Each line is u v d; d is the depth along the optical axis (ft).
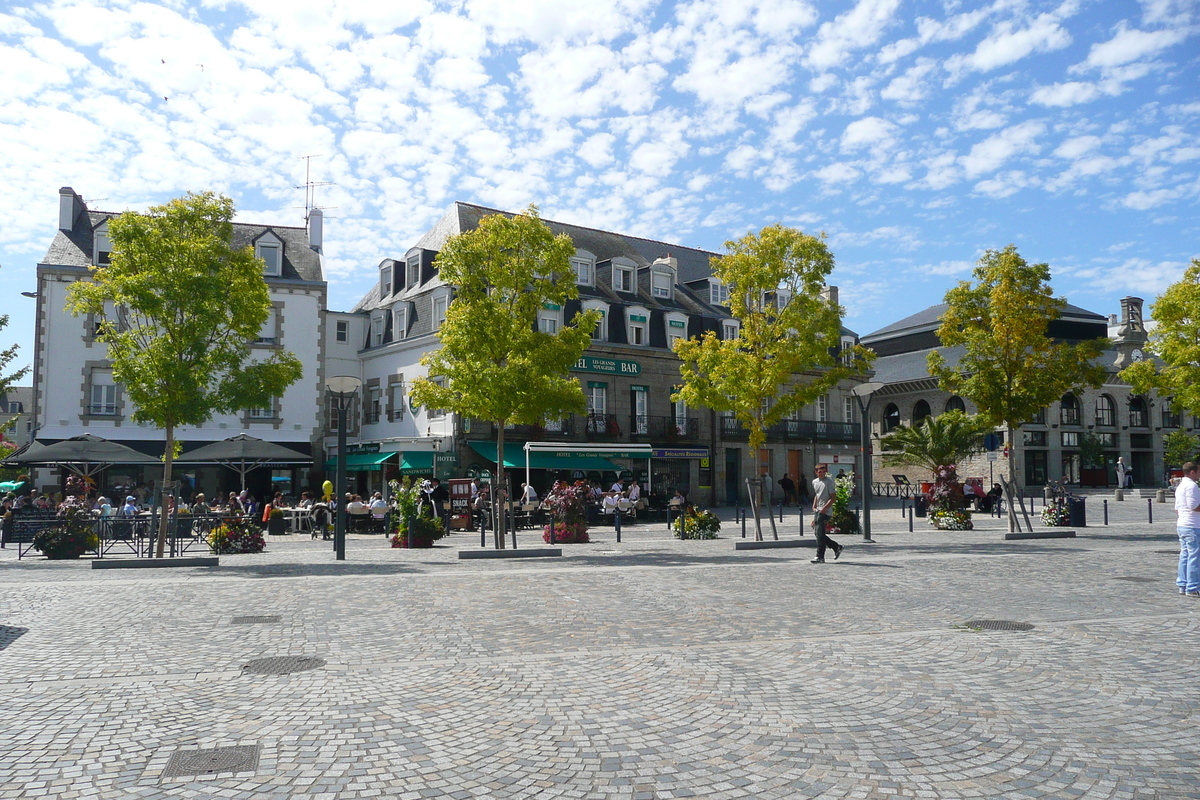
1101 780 15.02
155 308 55.06
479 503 88.17
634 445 102.83
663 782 15.02
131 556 58.34
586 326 64.80
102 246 115.85
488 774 15.43
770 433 147.23
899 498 157.89
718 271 76.59
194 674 22.85
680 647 26.32
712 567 49.21
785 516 110.93
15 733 17.72
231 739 17.33
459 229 129.80
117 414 114.73
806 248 73.36
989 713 19.04
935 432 130.62
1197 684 21.61
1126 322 200.64
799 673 22.84
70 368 113.19
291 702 20.08
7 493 100.32
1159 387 102.89
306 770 15.60
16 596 37.04
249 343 122.72
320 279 130.41
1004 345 73.46
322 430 126.82
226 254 59.62
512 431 119.65
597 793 14.55
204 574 46.65
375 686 21.58
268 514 86.58
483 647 26.48
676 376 137.90
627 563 52.21
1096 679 22.11
